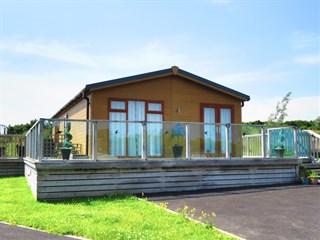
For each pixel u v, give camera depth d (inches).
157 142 446.3
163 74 592.1
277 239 243.0
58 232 261.6
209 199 389.1
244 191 444.8
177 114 604.4
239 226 275.7
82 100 609.0
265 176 514.0
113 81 554.9
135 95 577.6
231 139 494.6
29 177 508.7
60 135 413.7
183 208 341.1
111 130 422.3
